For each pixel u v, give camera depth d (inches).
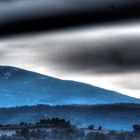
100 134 6067.9
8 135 5821.9
